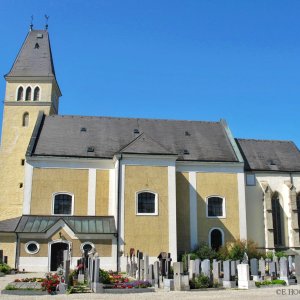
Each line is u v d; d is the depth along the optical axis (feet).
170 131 170.81
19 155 164.96
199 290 84.07
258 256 140.26
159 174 144.46
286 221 163.43
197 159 157.48
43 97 172.96
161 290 84.07
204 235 151.02
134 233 137.90
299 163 174.70
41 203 143.84
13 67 177.27
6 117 169.48
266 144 181.37
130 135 164.55
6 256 131.85
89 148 154.40
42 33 190.19
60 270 110.83
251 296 71.61
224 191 156.04
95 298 69.56
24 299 67.97
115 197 143.64
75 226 137.80
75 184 147.84
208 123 179.83
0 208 157.99
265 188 161.38
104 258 134.51
